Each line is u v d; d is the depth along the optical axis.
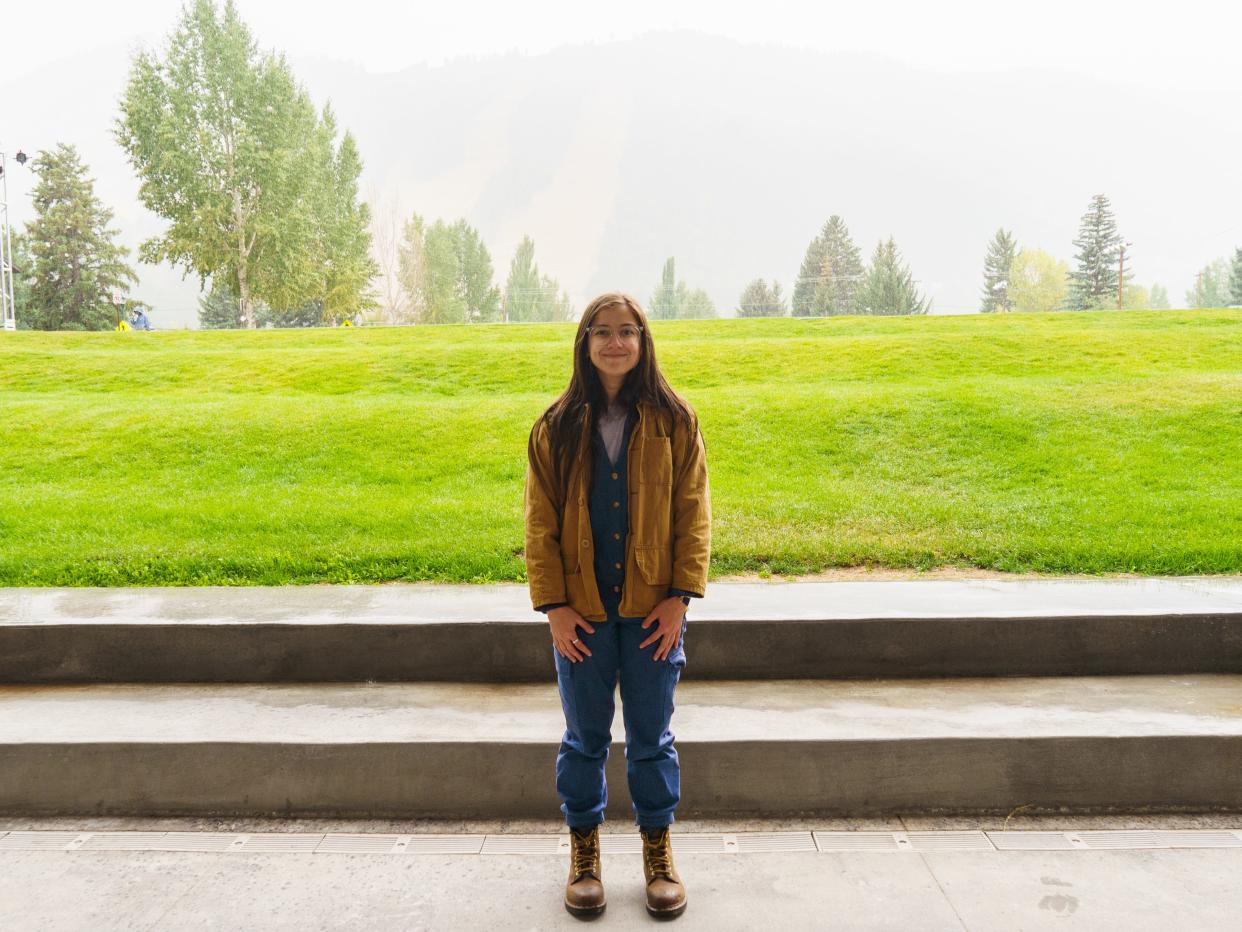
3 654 3.64
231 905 2.42
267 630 3.62
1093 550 4.95
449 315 76.38
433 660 3.62
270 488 6.98
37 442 8.45
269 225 41.94
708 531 2.40
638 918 2.35
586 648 2.37
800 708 3.24
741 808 2.93
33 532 5.63
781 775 2.93
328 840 2.79
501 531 5.54
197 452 8.12
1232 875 2.55
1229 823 2.87
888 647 3.61
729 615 3.66
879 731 3.00
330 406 9.95
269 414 9.38
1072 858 2.65
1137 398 9.35
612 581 2.38
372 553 5.00
